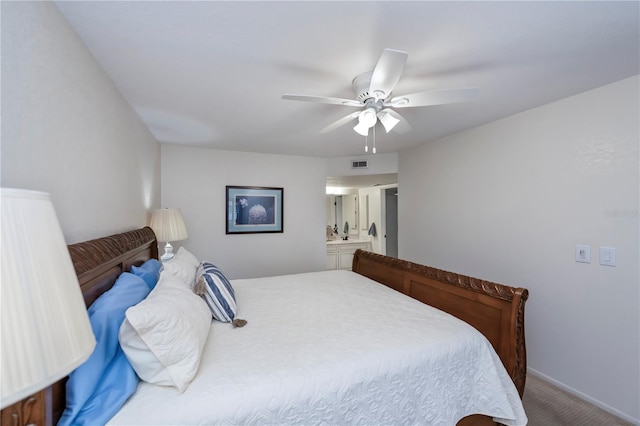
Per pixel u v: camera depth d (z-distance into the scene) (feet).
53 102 3.38
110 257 4.26
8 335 1.47
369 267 9.30
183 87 5.98
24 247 1.59
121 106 6.14
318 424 3.51
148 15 3.71
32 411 2.09
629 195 5.80
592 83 6.02
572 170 6.69
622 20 3.95
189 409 3.05
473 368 4.61
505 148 8.20
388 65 4.06
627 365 5.80
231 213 12.26
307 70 5.31
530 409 6.11
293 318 5.59
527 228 7.66
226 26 3.99
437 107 7.37
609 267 6.08
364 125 5.73
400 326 5.08
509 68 5.32
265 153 12.85
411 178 12.26
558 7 3.68
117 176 5.76
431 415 4.20
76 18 3.72
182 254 7.07
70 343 1.76
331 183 17.47
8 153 2.59
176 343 3.42
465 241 9.60
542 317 7.32
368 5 3.58
